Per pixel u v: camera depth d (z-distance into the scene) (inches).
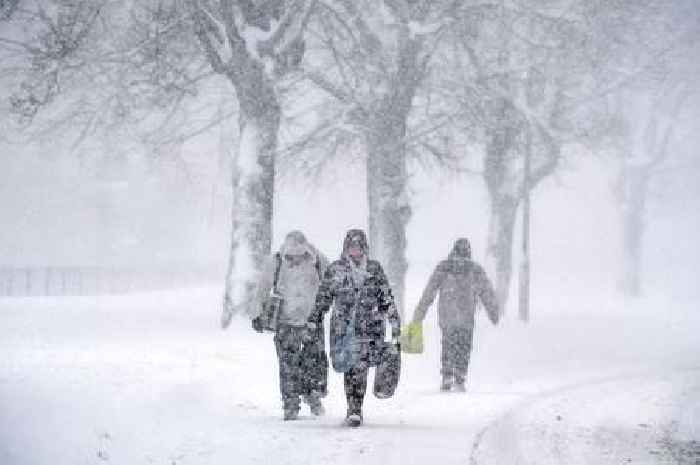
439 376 1889.8
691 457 1035.3
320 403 1248.2
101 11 2741.1
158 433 1044.5
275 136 2719.0
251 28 2608.3
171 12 2591.0
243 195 2674.7
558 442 1088.2
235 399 1379.2
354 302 1138.7
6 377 1392.7
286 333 1214.3
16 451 880.9
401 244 3112.7
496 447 1016.9
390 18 2967.5
